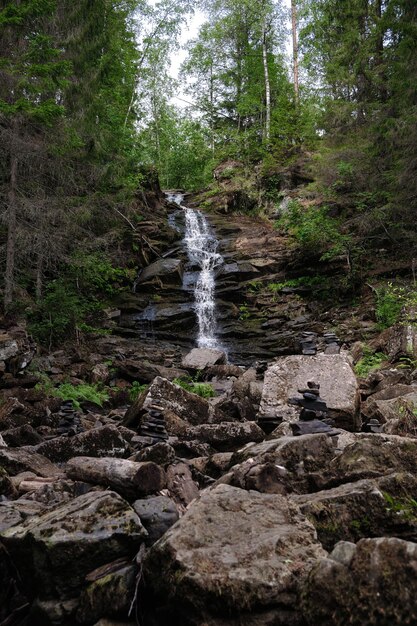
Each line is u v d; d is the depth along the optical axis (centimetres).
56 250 1472
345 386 518
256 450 305
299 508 228
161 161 3625
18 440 564
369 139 1833
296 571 182
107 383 1144
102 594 198
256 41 3369
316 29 2444
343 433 350
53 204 1421
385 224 1791
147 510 239
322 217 1870
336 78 2052
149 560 197
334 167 1952
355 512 221
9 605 226
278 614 171
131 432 482
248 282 1931
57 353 1248
